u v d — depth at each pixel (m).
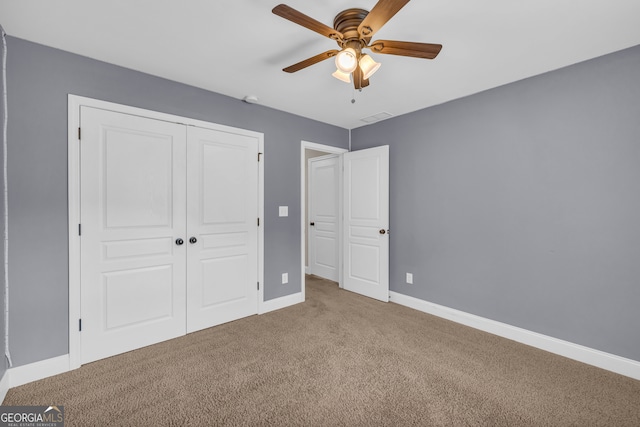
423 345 2.39
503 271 2.57
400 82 2.51
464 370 2.02
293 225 3.38
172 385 1.83
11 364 1.81
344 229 3.94
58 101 1.97
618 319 2.01
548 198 2.31
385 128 3.56
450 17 1.65
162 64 2.21
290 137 3.32
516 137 2.48
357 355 2.22
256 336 2.54
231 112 2.84
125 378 1.91
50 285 1.94
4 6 1.54
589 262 2.13
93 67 2.11
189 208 2.58
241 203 2.93
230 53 2.06
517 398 1.72
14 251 1.82
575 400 1.71
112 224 2.19
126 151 2.25
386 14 1.31
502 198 2.57
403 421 1.53
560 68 2.25
